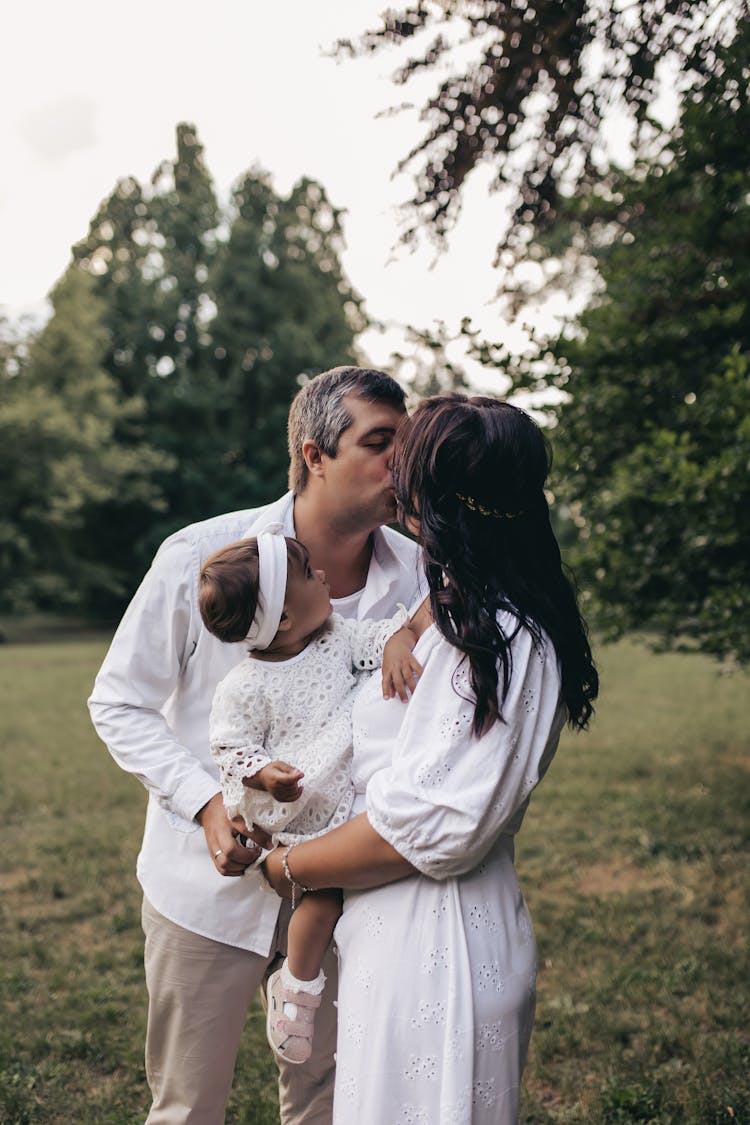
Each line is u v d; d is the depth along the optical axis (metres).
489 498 1.69
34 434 31.44
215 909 2.19
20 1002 4.23
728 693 13.59
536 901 5.37
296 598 1.93
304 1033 1.94
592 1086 3.44
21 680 16.27
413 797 1.65
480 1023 1.65
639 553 5.68
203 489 35.97
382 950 1.71
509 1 3.29
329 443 2.18
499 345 4.92
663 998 4.07
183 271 37.50
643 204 5.64
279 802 1.87
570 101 3.48
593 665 1.82
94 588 37.78
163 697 2.26
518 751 1.66
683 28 3.25
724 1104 3.24
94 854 6.40
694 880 5.64
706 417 5.20
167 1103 2.30
